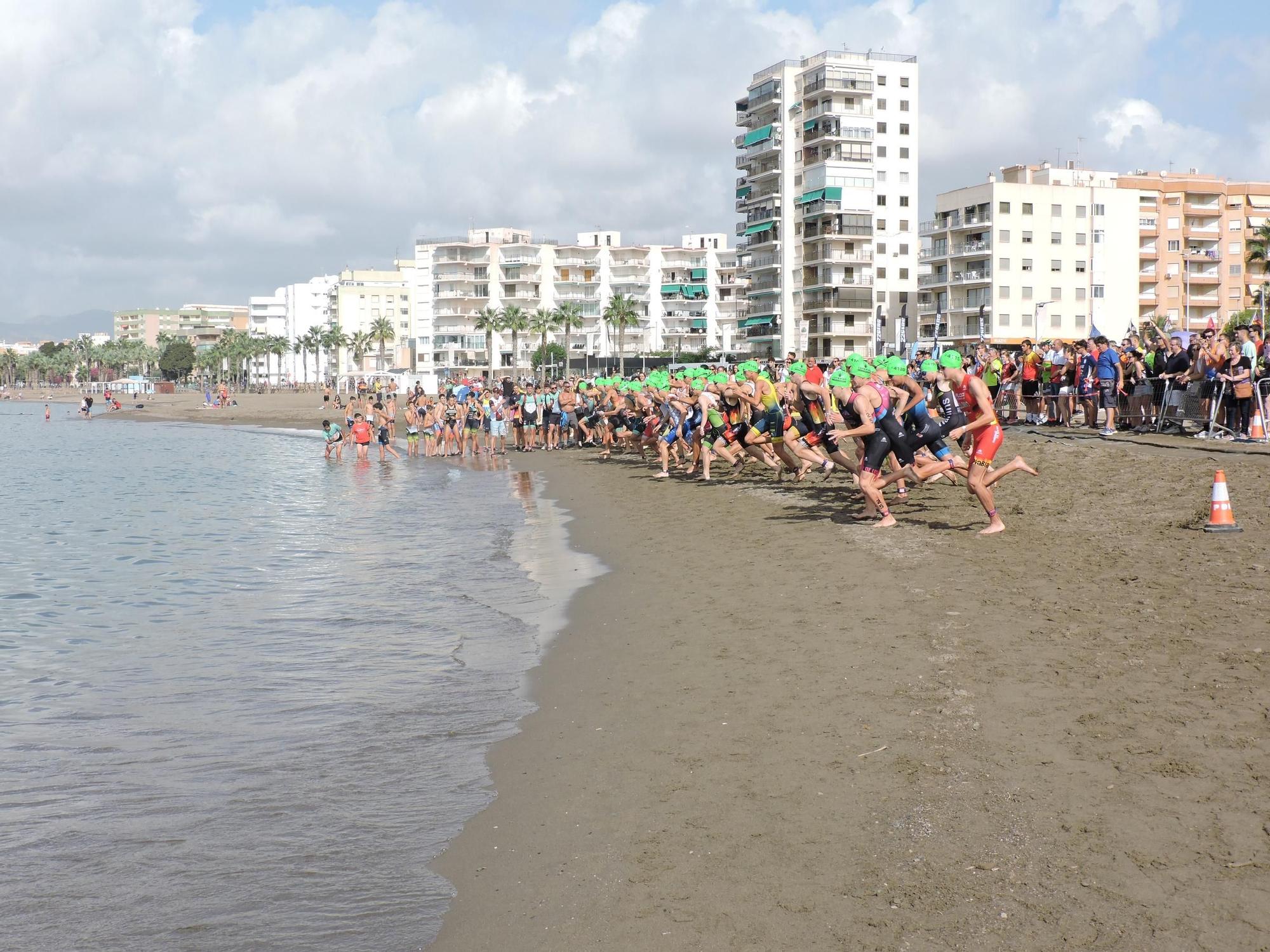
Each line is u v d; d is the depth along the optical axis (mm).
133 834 6098
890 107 94000
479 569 14930
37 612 13211
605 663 9281
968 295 90125
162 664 10188
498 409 38000
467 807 6254
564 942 4629
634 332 156875
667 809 5930
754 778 6242
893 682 7762
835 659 8516
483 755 7168
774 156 98500
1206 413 21672
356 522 21172
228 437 66188
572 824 5879
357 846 5801
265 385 199875
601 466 30359
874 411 14633
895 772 6094
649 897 4949
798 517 16562
